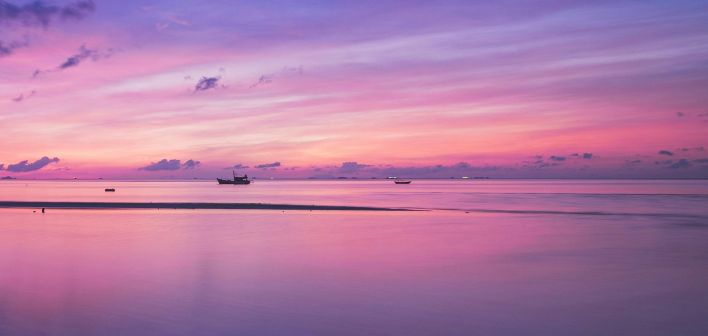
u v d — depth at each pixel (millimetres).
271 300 18500
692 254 28312
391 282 21391
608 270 23891
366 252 28812
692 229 40625
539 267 24609
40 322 15914
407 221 47844
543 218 50844
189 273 22875
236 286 20516
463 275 22656
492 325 15844
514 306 17859
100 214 55719
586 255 27906
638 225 43844
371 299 18672
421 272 23344
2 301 18219
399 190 156750
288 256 27438
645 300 18688
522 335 15023
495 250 29656
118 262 25594
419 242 33000
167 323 15867
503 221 47812
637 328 15664
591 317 16656
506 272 23438
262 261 25969
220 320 16188
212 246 31000
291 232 38562
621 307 17797
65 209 63625
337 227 42219
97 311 17062
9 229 40531
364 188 186250
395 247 30828
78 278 21844
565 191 139000
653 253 28688
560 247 30844
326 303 18094
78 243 32250
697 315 16891
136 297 18797
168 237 35375
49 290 19703
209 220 48500
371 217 52219
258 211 59969
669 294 19531
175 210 61469
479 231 39375
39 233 37688
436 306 17797
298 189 171000
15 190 160000
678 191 134625
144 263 25344
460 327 15641
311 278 21969
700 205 70188
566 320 16344
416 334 15047
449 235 36688
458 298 18828
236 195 113375
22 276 22250
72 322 15930
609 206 69000
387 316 16703
